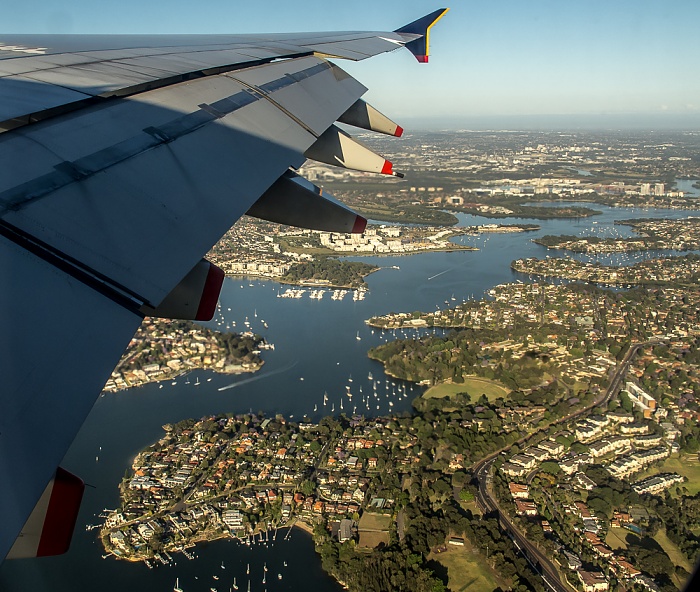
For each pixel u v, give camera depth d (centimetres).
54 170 627
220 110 980
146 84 952
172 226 651
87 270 532
